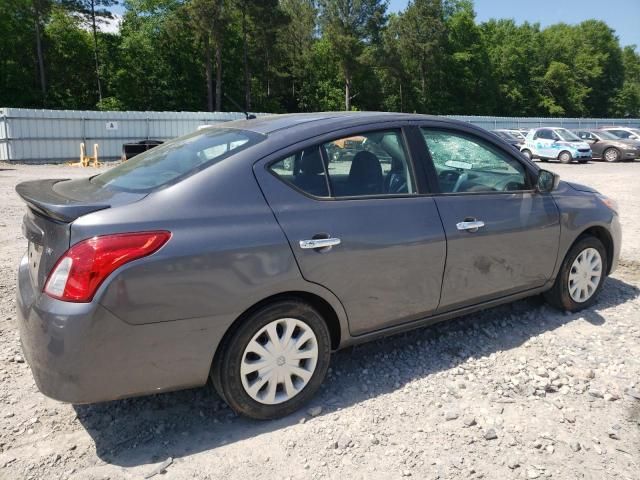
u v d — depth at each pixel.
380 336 3.42
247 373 2.88
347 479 2.54
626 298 4.94
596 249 4.54
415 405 3.17
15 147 25.98
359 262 3.14
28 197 2.70
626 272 5.82
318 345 3.09
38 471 2.59
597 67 75.56
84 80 53.75
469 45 67.25
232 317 2.75
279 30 57.44
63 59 51.94
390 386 3.39
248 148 3.01
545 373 3.53
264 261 2.81
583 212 4.36
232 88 59.72
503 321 4.38
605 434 2.90
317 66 67.19
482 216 3.71
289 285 2.90
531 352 3.85
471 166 3.83
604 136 27.84
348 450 2.76
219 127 3.60
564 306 4.46
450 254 3.53
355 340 3.30
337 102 64.19
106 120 28.22
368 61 59.25
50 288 2.52
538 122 45.19
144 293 2.53
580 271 4.47
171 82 55.75
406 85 66.12
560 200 4.24
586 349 3.89
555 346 3.94
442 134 3.74
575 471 2.60
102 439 2.85
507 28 79.06
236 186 2.87
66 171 21.91
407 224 3.34
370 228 3.18
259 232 2.82
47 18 50.72
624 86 80.50
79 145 27.78
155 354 2.61
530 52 73.06
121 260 2.48
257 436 2.88
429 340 4.04
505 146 4.03
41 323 2.50
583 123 48.34
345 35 59.69
